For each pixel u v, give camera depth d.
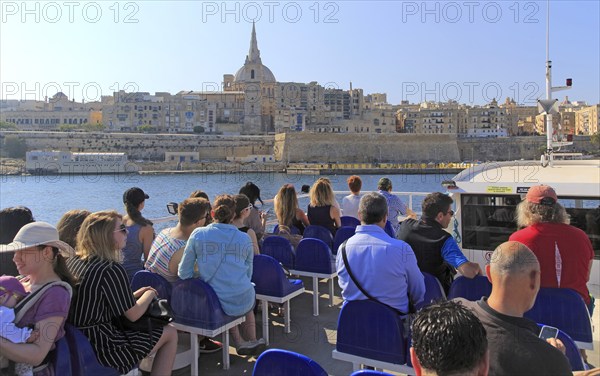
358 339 4.25
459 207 6.80
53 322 3.38
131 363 3.97
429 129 145.00
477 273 4.54
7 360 3.33
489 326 2.83
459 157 123.06
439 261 4.95
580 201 6.18
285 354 3.01
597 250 6.15
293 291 6.11
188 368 5.26
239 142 125.56
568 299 3.99
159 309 4.32
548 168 7.19
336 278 9.11
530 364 2.66
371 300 4.18
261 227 8.04
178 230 5.59
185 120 140.38
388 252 4.23
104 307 3.89
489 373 2.75
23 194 47.53
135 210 6.23
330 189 8.41
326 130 149.62
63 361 3.49
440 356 2.06
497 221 6.52
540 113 9.38
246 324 5.67
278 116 145.62
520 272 2.79
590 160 7.47
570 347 3.35
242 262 5.15
